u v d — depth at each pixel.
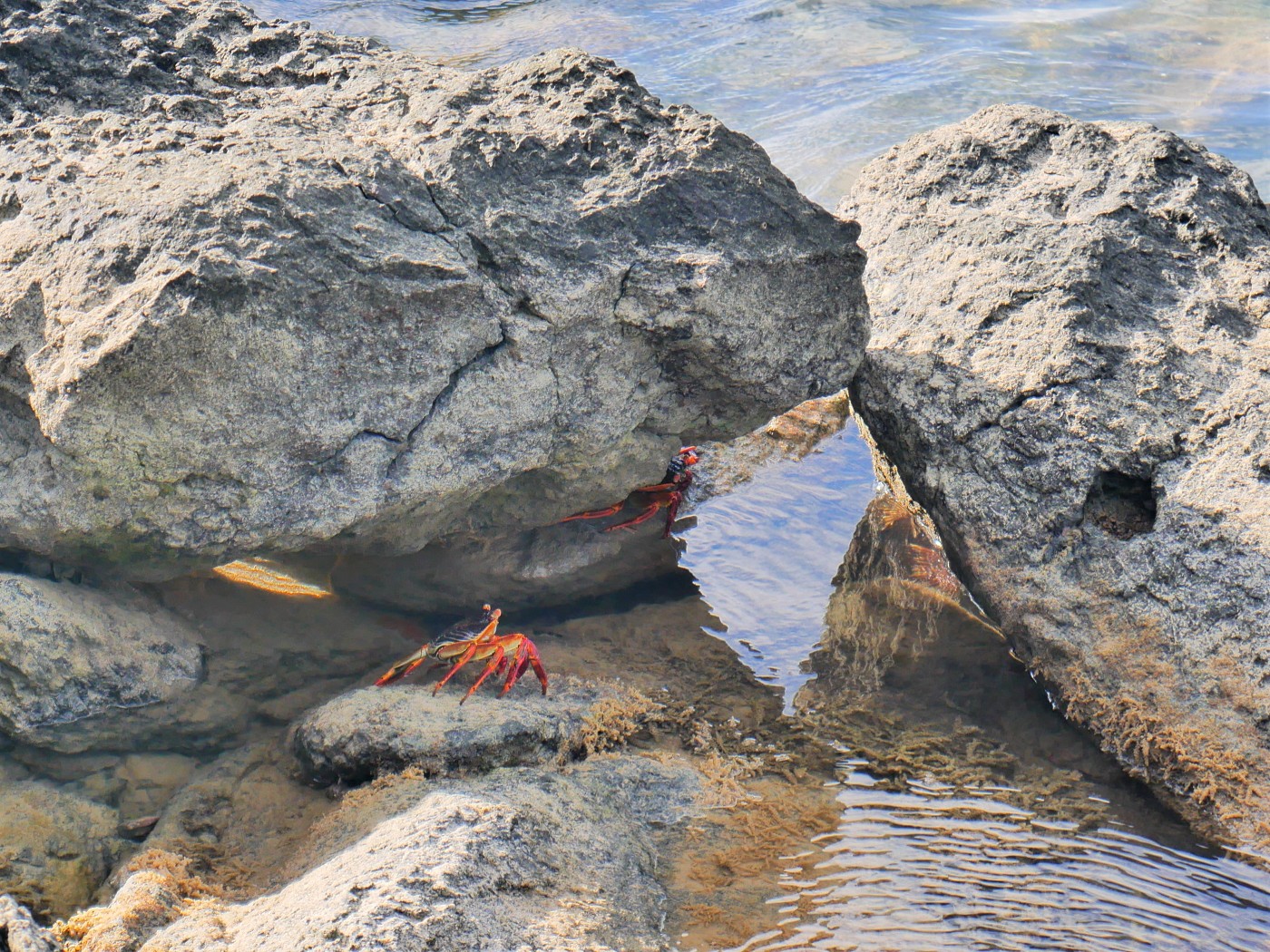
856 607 10.59
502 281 8.95
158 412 8.02
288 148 8.83
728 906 7.40
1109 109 18.72
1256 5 22.39
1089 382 10.17
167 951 6.41
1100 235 11.11
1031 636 9.70
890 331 11.45
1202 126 18.11
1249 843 8.05
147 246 7.98
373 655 9.55
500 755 8.23
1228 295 10.79
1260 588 8.87
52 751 8.41
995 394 10.39
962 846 8.02
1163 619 9.13
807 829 8.12
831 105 19.45
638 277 9.16
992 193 12.21
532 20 23.14
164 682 8.95
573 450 9.84
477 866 6.79
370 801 7.75
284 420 8.36
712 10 23.22
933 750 8.95
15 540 8.71
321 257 8.19
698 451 12.86
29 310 8.30
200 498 8.45
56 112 10.07
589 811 7.84
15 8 10.73
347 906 6.43
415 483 9.05
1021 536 9.98
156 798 8.15
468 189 9.02
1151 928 7.37
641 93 10.13
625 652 9.90
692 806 8.27
